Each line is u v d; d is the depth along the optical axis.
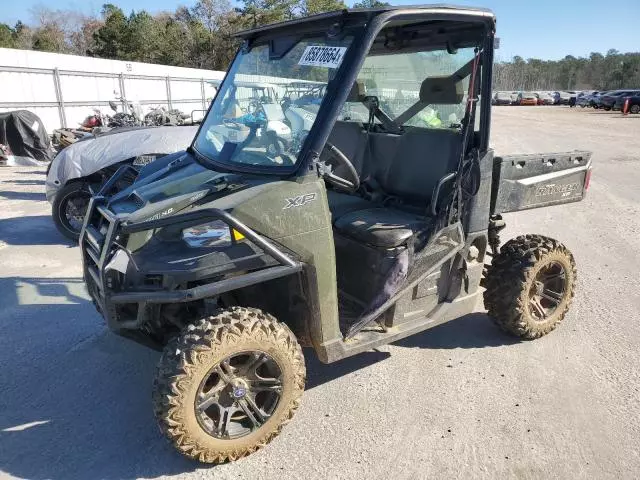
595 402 3.28
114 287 2.64
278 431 2.80
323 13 2.87
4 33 49.03
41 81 17.16
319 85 2.84
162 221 2.52
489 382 3.49
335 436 2.95
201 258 2.52
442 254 3.29
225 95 3.52
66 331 4.14
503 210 3.65
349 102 4.07
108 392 3.36
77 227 6.48
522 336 3.98
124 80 20.41
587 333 4.20
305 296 2.78
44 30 55.34
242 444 2.69
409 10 2.79
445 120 3.58
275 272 2.57
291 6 41.84
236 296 3.02
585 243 6.71
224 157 3.09
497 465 2.74
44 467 2.70
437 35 3.43
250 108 3.23
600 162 14.09
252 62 3.40
